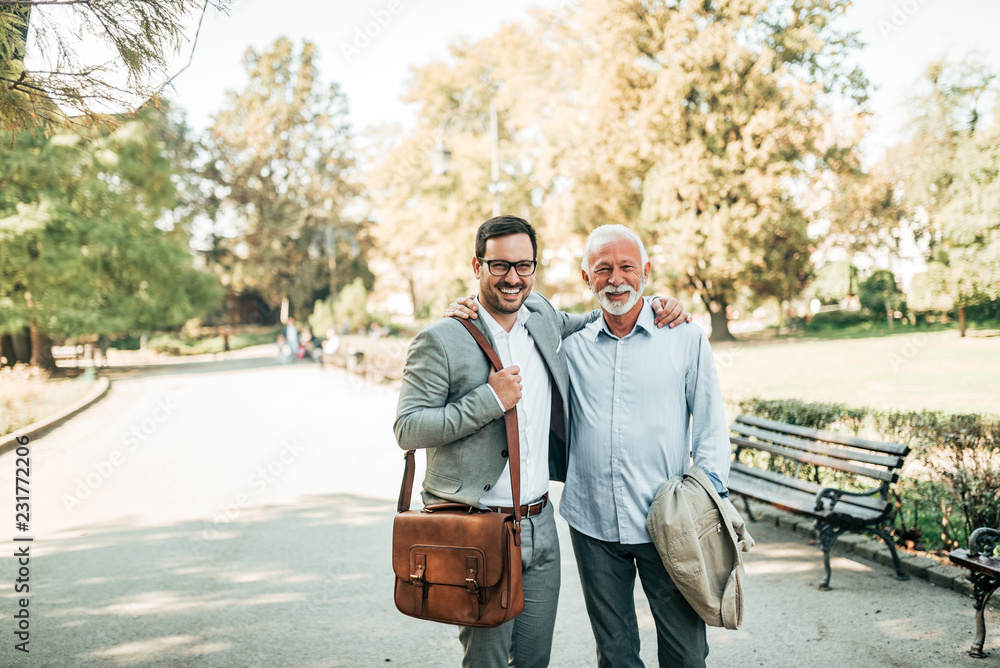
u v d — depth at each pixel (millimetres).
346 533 5445
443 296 36594
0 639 3572
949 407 9328
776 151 25031
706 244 26000
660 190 26703
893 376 13320
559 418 2473
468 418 2078
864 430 4922
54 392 15406
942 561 4180
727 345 25641
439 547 2039
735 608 2096
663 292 28484
